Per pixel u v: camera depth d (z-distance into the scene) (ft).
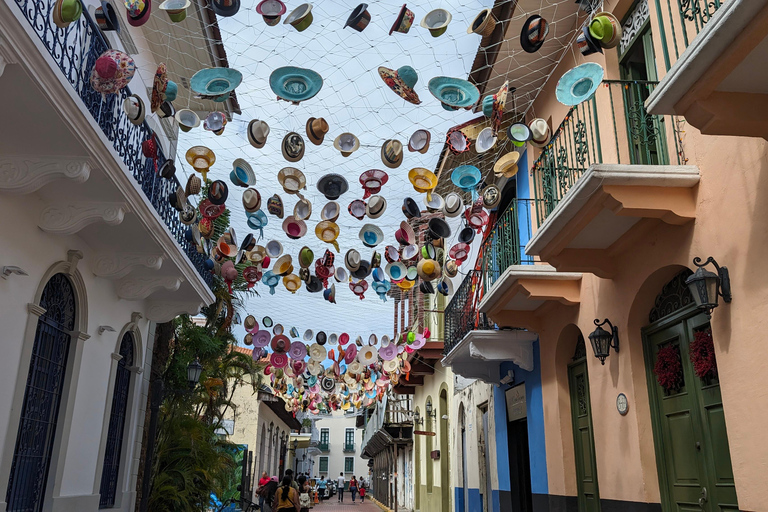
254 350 30.19
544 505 26.07
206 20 22.82
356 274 21.40
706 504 15.71
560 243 19.22
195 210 21.18
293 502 38.50
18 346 19.01
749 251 13.75
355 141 16.16
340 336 30.91
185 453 36.42
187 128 15.92
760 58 11.48
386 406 65.92
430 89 13.89
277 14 12.25
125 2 12.53
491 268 29.19
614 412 19.90
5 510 18.21
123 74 14.11
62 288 22.66
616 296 20.02
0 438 17.99
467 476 41.96
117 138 20.42
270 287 23.11
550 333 25.98
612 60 21.30
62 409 22.53
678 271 17.58
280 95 13.82
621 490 19.21
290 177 17.81
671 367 17.33
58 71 15.15
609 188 15.93
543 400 26.50
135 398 31.01
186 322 41.16
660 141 18.19
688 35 16.22
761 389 13.16
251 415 68.23
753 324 13.48
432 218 19.90
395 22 12.80
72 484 23.67
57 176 17.66
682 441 17.02
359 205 18.57
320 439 200.44
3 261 18.03
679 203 15.98
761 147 13.52
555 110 25.63
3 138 16.90
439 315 52.80
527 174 28.91
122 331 28.45
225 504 52.70
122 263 24.80
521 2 21.57
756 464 13.21
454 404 47.21
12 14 13.00
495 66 25.36
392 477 82.17
